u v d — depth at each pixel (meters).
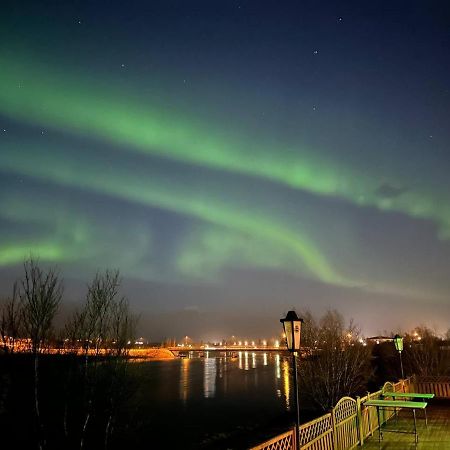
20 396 9.80
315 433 8.85
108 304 12.49
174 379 68.62
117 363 12.75
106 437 12.20
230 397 44.25
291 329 8.05
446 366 29.44
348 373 21.83
